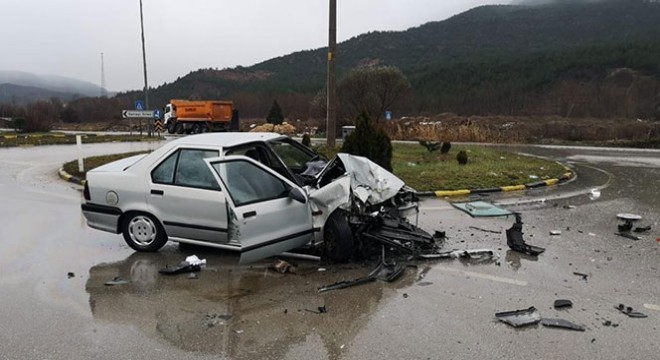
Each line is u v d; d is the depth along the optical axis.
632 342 4.20
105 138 30.89
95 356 3.89
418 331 4.37
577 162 19.09
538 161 17.47
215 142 6.46
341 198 6.09
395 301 5.03
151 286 5.38
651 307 4.93
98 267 5.99
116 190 6.57
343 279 5.64
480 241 7.27
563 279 5.70
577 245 7.14
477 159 17.27
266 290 5.30
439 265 6.18
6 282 5.48
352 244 6.09
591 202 10.53
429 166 14.96
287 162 7.76
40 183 12.60
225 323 4.50
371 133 11.91
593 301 5.07
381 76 35.69
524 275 5.83
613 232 7.92
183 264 5.91
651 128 37.56
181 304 4.91
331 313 4.73
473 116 53.53
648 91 56.50
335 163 7.14
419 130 30.66
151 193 6.35
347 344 4.12
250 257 5.76
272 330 4.37
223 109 41.06
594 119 50.44
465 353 3.98
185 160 6.32
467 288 5.40
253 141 6.80
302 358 3.89
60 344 4.08
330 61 15.35
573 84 63.19
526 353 3.99
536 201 10.59
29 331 4.31
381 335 4.29
